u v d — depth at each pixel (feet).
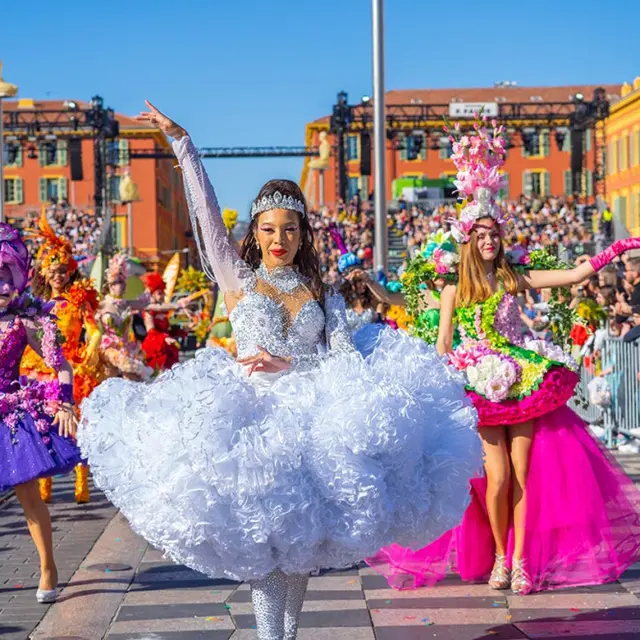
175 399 13.17
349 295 27.09
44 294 28.45
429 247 23.11
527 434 19.06
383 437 12.80
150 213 244.42
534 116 139.03
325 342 14.46
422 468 13.60
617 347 37.06
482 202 19.65
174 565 21.18
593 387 37.70
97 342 28.04
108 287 30.91
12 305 18.89
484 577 19.66
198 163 14.40
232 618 17.42
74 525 25.68
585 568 19.25
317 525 12.77
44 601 18.67
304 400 13.17
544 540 19.11
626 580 19.49
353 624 17.03
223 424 12.71
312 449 12.83
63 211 166.81
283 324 14.24
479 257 19.83
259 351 13.69
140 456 13.05
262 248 14.55
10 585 19.97
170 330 41.27
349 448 12.82
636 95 180.24
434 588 19.19
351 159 234.38
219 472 12.52
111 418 13.75
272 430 12.76
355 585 19.45
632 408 35.88
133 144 242.17
